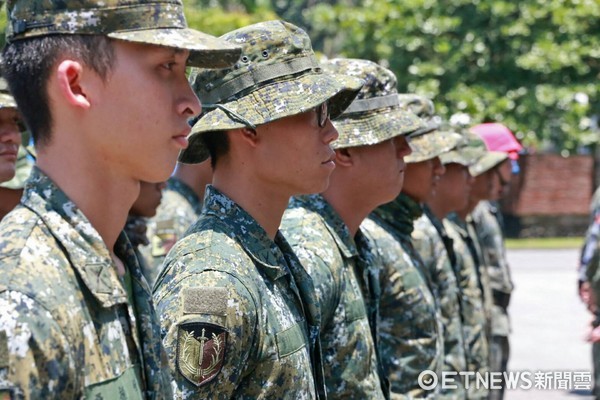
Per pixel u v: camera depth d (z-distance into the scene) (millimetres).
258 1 26391
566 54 22516
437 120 6023
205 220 3436
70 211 2383
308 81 3617
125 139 2451
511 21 22688
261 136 3549
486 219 9477
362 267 4379
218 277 3188
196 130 3535
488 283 8695
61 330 2209
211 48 2504
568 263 21719
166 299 3205
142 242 5371
